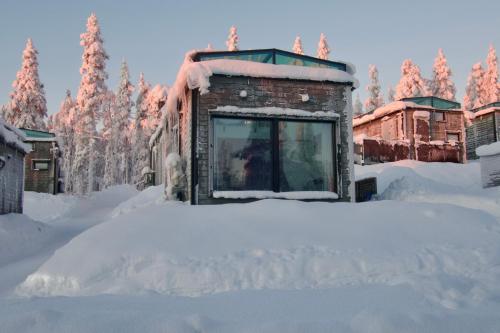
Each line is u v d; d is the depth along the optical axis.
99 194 32.69
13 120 42.97
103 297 4.28
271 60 10.45
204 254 5.33
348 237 5.83
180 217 6.31
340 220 6.32
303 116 9.91
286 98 9.91
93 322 3.02
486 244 5.85
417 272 5.16
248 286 4.84
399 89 46.97
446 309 3.67
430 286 4.37
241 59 10.34
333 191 10.05
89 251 5.36
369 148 21.88
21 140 15.59
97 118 39.00
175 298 4.26
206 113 9.40
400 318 3.16
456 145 23.98
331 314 3.56
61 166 33.88
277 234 5.84
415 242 5.81
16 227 11.45
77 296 4.38
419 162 19.25
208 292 4.67
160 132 23.80
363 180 13.50
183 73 9.84
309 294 4.31
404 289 4.34
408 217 6.51
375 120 28.14
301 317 3.46
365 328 3.07
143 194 19.05
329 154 10.16
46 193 29.02
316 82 10.16
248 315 3.53
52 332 2.91
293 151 9.93
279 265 5.12
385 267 5.23
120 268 5.09
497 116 29.19
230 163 9.52
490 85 52.06
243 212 6.50
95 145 39.06
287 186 9.80
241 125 9.68
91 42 39.97
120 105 50.84
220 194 9.19
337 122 10.16
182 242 5.55
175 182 10.60
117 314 3.20
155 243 5.49
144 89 50.75
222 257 5.28
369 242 5.72
